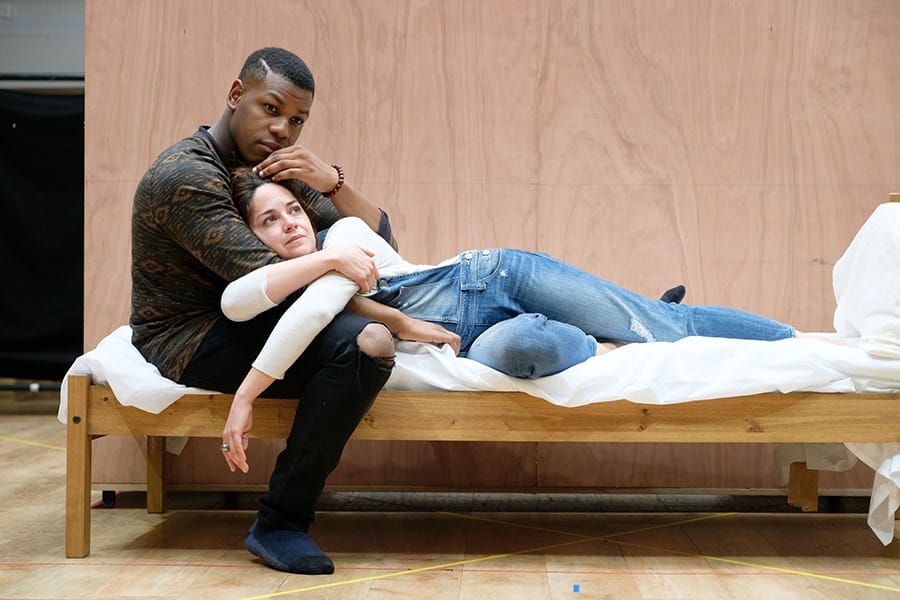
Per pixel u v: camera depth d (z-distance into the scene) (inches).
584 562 73.7
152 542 79.4
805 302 98.3
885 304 71.8
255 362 67.2
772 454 98.1
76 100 160.1
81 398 73.2
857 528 86.6
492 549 77.8
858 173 98.0
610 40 98.0
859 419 71.6
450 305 76.5
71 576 68.2
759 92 97.9
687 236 98.3
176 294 73.6
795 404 71.7
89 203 98.5
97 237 98.6
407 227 98.7
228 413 72.4
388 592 64.2
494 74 98.3
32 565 71.4
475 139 98.3
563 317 77.7
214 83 98.1
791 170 98.1
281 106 76.3
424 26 98.1
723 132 98.1
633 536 83.2
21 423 149.5
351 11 98.0
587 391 70.5
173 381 72.5
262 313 71.2
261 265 68.0
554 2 98.0
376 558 74.2
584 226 98.5
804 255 98.2
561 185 98.3
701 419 71.7
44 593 63.7
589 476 98.9
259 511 71.1
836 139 98.0
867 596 64.7
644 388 70.2
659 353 71.5
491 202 98.5
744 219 98.2
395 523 88.4
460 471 99.2
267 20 98.0
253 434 72.5
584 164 98.3
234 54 98.0
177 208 69.0
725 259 98.1
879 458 72.8
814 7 97.7
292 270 67.2
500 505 98.3
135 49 97.9
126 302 98.9
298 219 72.9
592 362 71.9
